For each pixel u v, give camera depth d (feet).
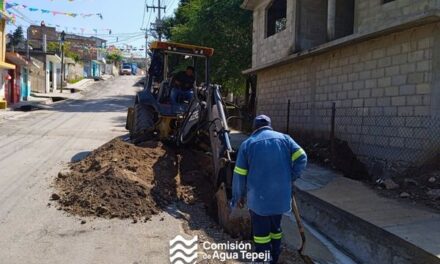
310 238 21.62
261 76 56.80
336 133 37.37
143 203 22.20
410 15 30.04
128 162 26.84
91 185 23.61
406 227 19.02
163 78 35.24
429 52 26.84
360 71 34.14
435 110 26.32
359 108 34.17
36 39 200.23
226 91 92.02
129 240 18.24
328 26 40.14
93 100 116.16
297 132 45.60
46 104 96.84
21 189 25.20
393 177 28.76
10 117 65.51
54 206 22.20
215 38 79.00
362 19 35.19
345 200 24.16
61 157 35.24
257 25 57.93
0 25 80.18
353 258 19.79
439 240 17.37
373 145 32.17
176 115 32.73
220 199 20.63
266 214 15.31
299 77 45.37
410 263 17.01
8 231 18.76
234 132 62.59
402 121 29.09
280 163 15.40
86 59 223.71
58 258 16.29
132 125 36.70
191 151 31.63
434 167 26.14
